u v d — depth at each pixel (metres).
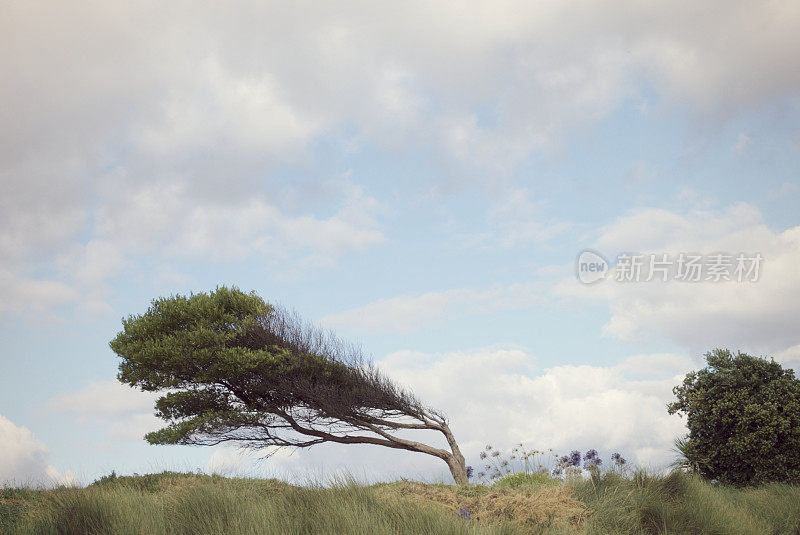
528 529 6.02
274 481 8.71
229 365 14.17
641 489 7.55
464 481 14.70
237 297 15.51
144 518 5.54
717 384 13.24
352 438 15.55
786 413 12.67
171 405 15.06
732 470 12.77
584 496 7.48
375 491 6.94
